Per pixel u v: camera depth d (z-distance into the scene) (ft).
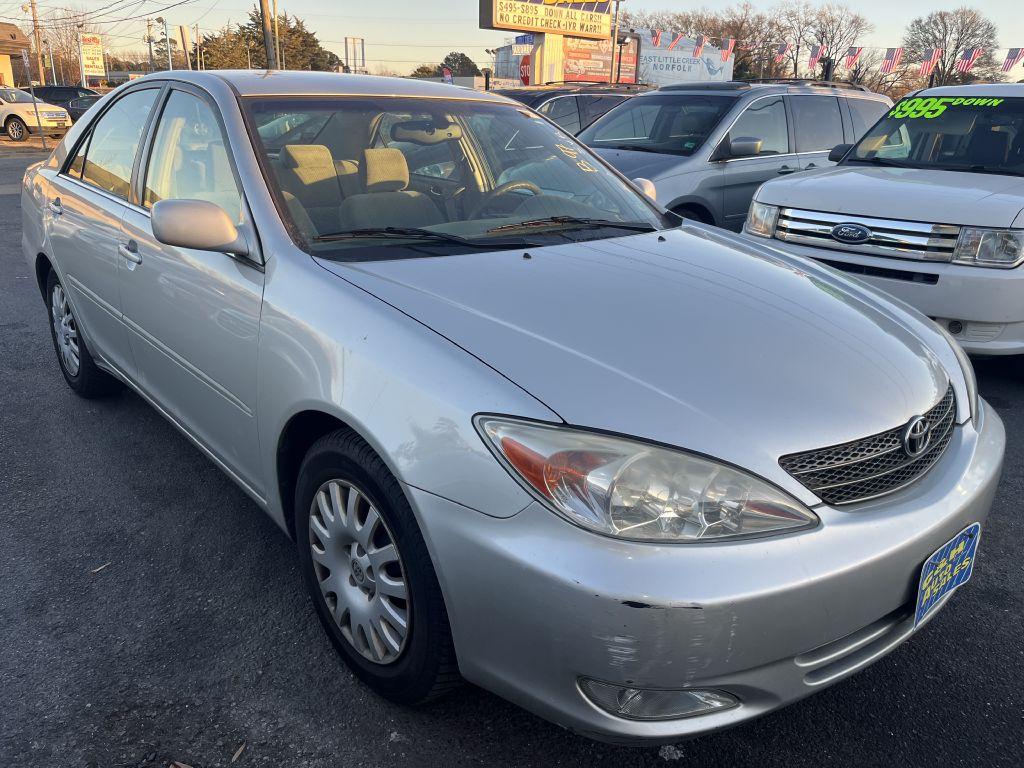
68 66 225.15
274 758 6.60
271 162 8.51
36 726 6.85
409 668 6.57
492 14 83.56
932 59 123.13
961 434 7.23
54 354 16.46
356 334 6.62
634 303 7.13
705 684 5.40
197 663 7.68
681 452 5.50
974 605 8.80
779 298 7.73
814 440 5.87
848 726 7.06
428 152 9.62
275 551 9.58
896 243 14.66
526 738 6.88
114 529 9.97
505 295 7.04
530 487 5.48
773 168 24.13
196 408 9.28
